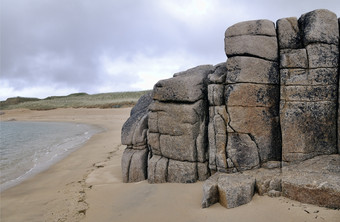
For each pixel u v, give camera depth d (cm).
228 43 701
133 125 912
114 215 614
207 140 782
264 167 685
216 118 712
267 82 692
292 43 681
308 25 656
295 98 662
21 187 952
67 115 5122
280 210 519
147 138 870
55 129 3231
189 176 755
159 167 801
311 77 652
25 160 1446
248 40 680
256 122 690
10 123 4600
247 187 570
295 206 523
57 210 689
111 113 4666
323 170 575
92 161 1272
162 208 619
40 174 1130
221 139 704
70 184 920
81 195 778
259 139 691
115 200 705
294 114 661
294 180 554
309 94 654
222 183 597
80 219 615
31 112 6022
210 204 588
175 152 784
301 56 657
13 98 9825
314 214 485
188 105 757
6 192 898
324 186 506
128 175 881
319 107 651
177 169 771
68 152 1602
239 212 538
